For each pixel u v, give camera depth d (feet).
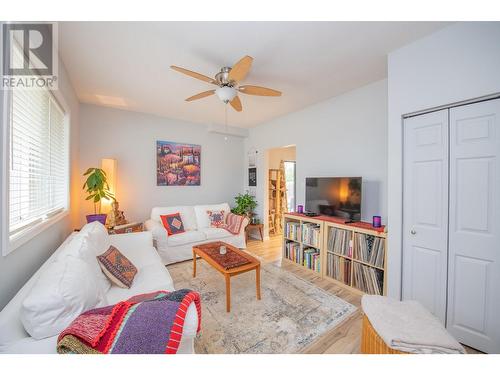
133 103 11.04
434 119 5.76
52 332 2.99
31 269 4.68
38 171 5.54
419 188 6.04
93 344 2.64
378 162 8.73
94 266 4.91
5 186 3.48
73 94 9.02
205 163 15.20
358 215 8.58
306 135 11.78
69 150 8.23
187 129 14.34
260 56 6.82
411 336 3.55
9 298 3.70
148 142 12.85
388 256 6.64
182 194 14.24
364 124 9.15
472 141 5.15
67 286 3.20
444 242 5.58
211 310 6.63
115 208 10.69
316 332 5.69
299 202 12.23
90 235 5.71
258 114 12.97
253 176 16.05
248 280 8.79
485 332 4.99
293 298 7.41
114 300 4.92
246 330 5.72
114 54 6.66
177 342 2.92
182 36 5.83
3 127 3.44
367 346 4.24
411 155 6.21
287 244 11.16
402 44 6.21
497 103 4.81
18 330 2.95
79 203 10.69
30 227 4.74
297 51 6.57
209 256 7.82
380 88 8.61
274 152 17.06
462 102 5.26
